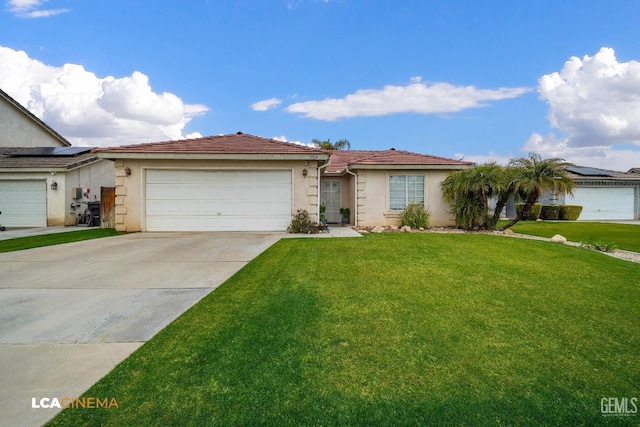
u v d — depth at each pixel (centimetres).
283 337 360
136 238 1124
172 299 496
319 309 441
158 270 676
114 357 323
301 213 1283
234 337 360
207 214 1315
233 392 264
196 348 336
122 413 240
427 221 1461
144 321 412
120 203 1298
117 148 1278
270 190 1317
